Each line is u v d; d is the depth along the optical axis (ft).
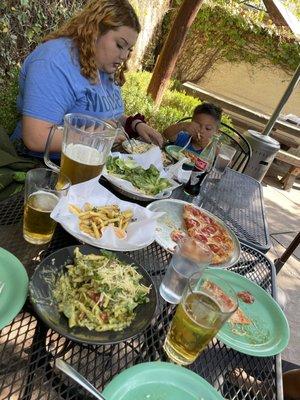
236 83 22.36
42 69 4.54
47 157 4.10
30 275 2.52
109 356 2.20
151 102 12.98
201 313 2.14
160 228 3.57
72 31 4.86
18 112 5.43
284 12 20.95
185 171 4.82
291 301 8.45
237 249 3.69
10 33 8.68
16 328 2.15
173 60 12.65
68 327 2.11
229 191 5.54
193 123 7.45
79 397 1.95
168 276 2.72
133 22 4.90
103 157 3.49
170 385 2.03
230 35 21.08
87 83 4.99
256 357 2.54
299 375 3.81
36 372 1.95
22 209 3.20
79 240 2.87
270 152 12.77
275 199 14.90
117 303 2.28
